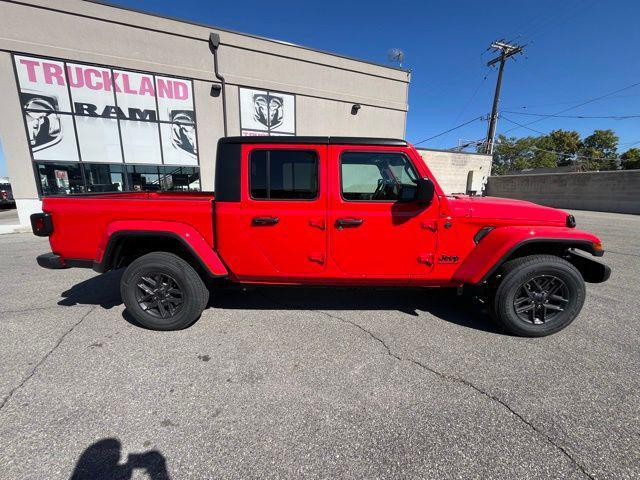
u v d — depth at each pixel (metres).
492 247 2.79
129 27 9.48
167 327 2.96
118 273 4.82
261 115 11.67
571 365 2.44
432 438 1.75
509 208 2.89
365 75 13.40
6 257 5.81
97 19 9.11
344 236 2.86
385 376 2.30
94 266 2.99
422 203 2.79
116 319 3.21
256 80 11.35
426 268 2.95
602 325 3.11
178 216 2.90
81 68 9.18
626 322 3.18
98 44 9.22
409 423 1.86
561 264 2.74
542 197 20.30
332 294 3.95
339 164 2.83
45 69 8.84
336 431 1.79
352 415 1.92
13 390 2.10
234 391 2.12
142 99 9.98
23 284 4.29
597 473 1.54
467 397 2.08
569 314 2.83
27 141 8.95
